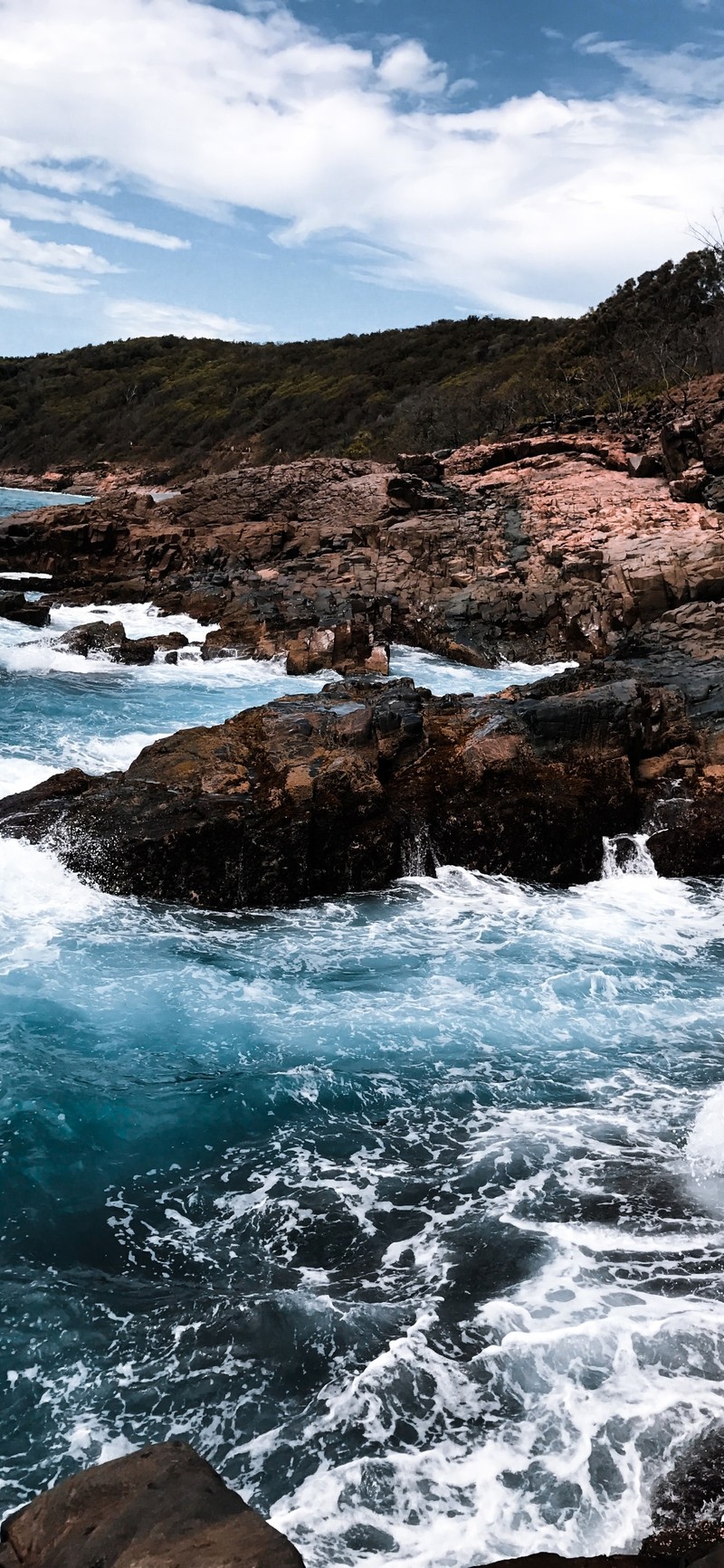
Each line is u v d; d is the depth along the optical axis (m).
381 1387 5.00
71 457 107.00
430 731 13.25
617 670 15.23
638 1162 6.88
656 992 9.49
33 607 26.38
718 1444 4.66
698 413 41.16
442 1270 5.84
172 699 19.59
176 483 89.19
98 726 17.19
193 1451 3.33
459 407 69.69
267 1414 4.86
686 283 68.31
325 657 22.62
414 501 35.88
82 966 9.34
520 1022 8.80
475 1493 4.45
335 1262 5.93
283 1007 8.88
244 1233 6.18
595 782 12.51
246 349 128.38
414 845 11.95
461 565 29.61
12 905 10.38
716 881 12.38
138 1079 7.70
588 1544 4.20
